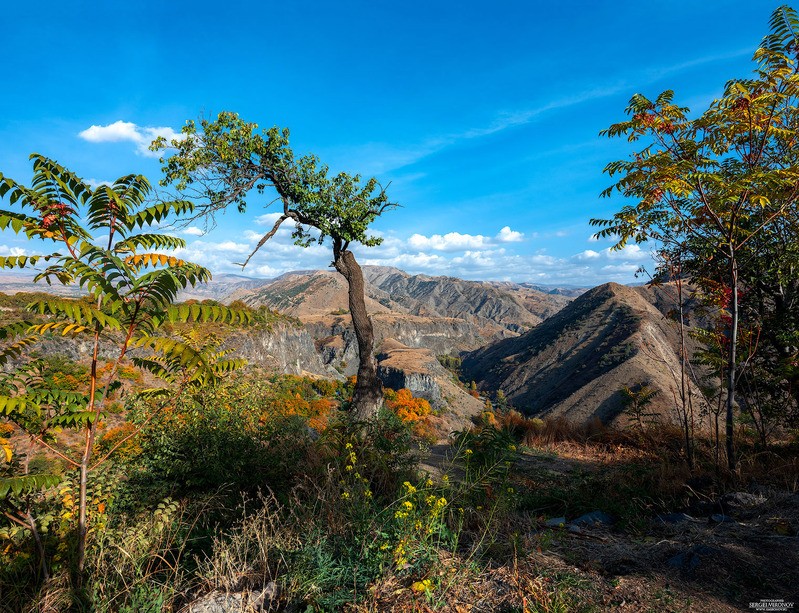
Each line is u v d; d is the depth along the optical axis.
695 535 3.31
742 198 4.90
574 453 8.52
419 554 2.64
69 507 3.59
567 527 3.77
